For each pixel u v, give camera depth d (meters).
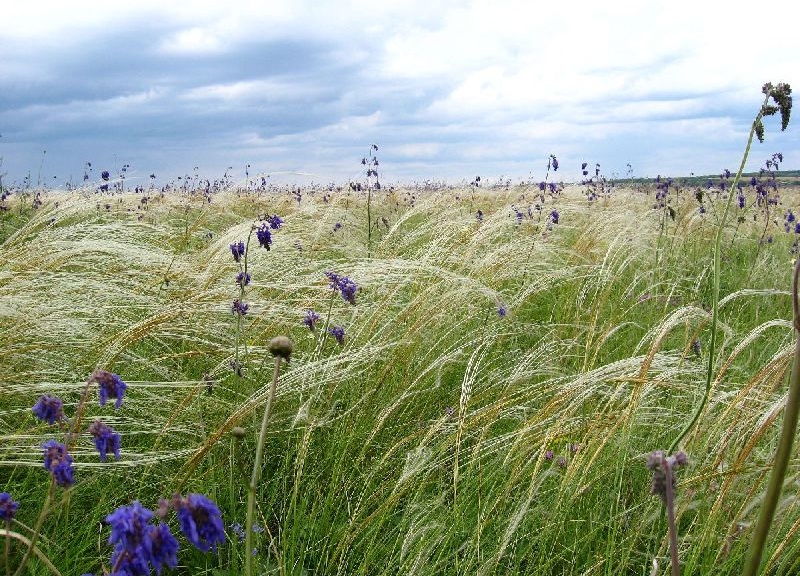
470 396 3.70
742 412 2.92
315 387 3.66
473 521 2.91
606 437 2.87
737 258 8.55
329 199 11.99
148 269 5.04
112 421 3.25
